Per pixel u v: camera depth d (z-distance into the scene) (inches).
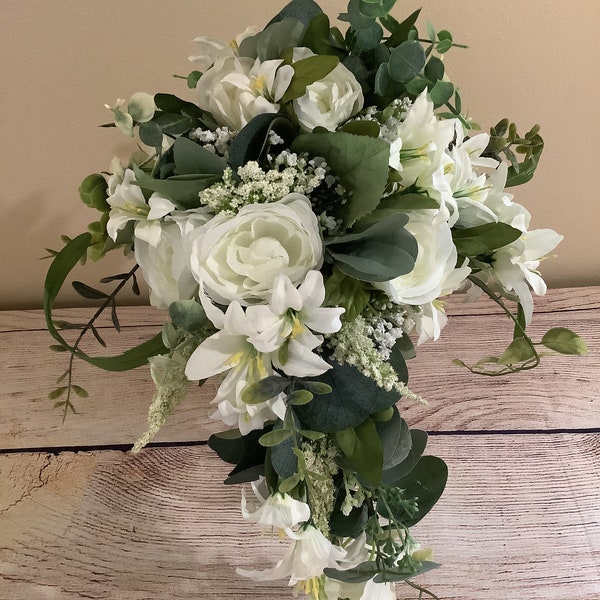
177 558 28.8
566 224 41.3
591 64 35.3
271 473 21.4
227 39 34.1
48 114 35.9
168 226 19.6
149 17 33.3
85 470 31.8
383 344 20.6
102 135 36.7
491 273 22.9
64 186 38.5
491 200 22.6
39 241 40.6
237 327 17.4
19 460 32.3
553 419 33.2
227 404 19.1
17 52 34.0
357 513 23.8
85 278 41.8
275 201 18.4
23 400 35.0
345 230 19.7
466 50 34.8
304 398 18.6
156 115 22.1
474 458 31.6
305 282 17.0
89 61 34.4
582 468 31.3
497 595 27.5
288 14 22.6
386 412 21.9
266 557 28.7
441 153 19.8
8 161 37.4
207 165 19.1
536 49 34.8
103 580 28.3
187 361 19.4
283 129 20.3
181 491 30.9
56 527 29.9
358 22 20.5
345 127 19.5
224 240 18.1
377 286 19.4
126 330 38.8
